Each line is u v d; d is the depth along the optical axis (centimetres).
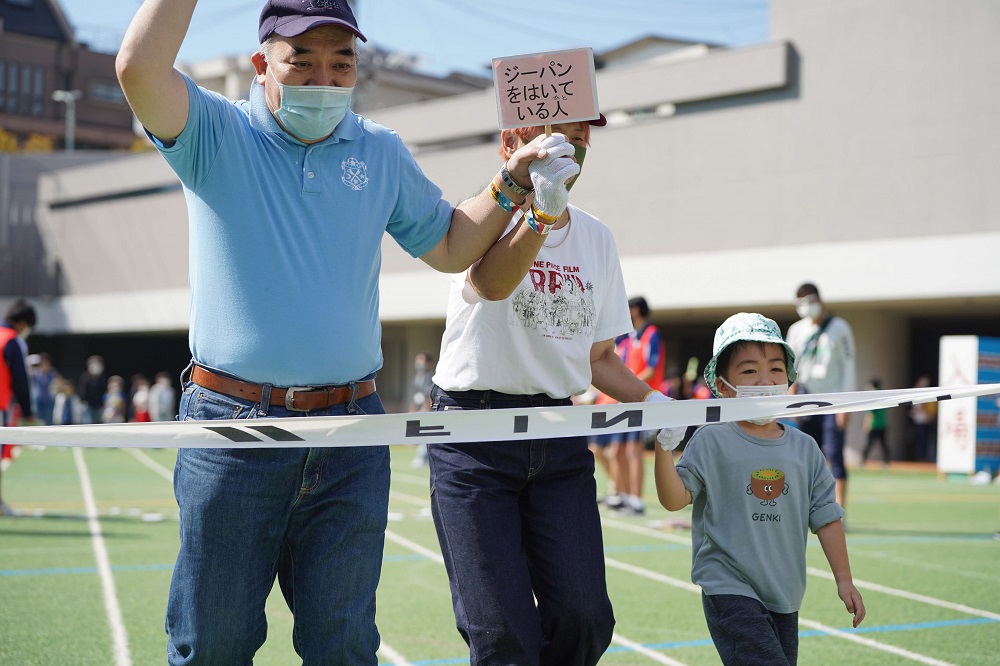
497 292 327
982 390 367
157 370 4541
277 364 297
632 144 2645
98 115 6575
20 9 6400
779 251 2398
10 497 1307
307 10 286
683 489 373
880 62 2283
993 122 2145
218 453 297
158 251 3775
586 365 376
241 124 298
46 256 4234
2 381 1001
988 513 1248
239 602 301
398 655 534
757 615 362
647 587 720
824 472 390
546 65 311
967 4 2175
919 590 711
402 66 5303
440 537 358
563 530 352
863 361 2505
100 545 883
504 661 334
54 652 525
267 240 295
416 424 312
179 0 274
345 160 306
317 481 305
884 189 2267
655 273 2583
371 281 313
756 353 391
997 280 2127
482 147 2917
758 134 2448
